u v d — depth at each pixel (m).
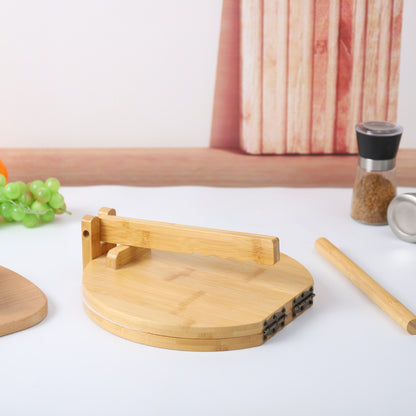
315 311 0.77
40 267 0.88
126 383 0.63
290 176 1.39
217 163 1.40
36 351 0.69
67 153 1.40
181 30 1.31
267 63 1.32
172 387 0.63
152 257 0.83
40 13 1.31
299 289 0.74
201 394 0.62
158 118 1.37
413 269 0.88
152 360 0.67
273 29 1.29
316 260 0.91
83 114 1.38
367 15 1.29
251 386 0.63
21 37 1.32
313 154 1.37
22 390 0.63
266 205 1.13
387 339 0.71
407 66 1.32
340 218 1.07
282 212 1.10
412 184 1.40
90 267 0.80
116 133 1.39
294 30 1.29
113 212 0.83
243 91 1.34
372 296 0.79
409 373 0.65
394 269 0.88
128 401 0.61
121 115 1.38
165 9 1.30
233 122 1.37
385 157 1.01
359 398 0.61
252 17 1.29
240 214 1.09
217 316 0.69
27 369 0.66
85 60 1.34
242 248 0.74
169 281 0.77
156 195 1.18
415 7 1.28
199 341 0.68
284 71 1.32
